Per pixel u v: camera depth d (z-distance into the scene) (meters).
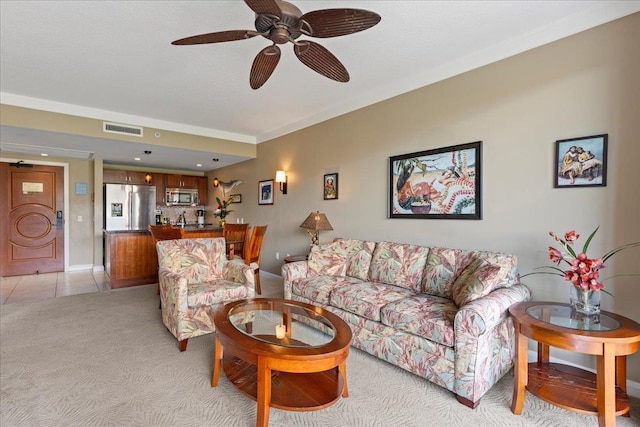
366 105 3.82
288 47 2.69
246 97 3.89
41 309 3.74
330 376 2.01
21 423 1.76
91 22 2.34
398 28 2.43
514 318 1.91
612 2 2.12
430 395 2.08
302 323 2.27
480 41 2.63
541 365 2.15
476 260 2.53
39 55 2.82
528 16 2.29
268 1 1.56
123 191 6.68
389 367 2.44
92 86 3.52
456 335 2.00
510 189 2.64
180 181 7.73
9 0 2.08
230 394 2.07
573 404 1.72
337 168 4.23
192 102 4.06
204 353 2.64
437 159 3.12
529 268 2.54
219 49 2.74
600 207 2.20
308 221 4.08
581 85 2.28
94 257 6.26
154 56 2.85
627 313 2.11
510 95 2.63
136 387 2.13
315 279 3.25
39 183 5.92
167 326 2.93
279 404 1.71
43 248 5.95
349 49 2.75
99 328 3.15
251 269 3.15
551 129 2.42
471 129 2.88
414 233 3.34
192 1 2.11
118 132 4.50
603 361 1.60
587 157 2.25
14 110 3.77
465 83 2.92
